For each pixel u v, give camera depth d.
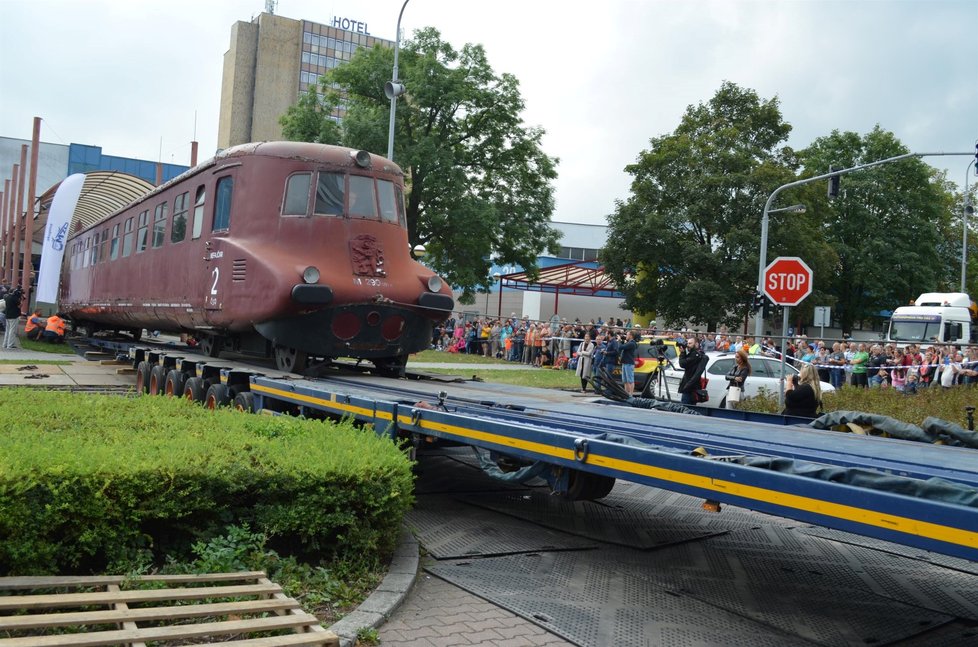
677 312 38.75
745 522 8.45
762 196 36.59
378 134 30.95
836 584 6.39
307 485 5.77
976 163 22.03
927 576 6.71
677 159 38.59
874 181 48.25
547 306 47.59
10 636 4.18
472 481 9.95
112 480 5.04
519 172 34.75
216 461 5.61
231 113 107.06
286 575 5.46
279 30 107.69
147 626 4.51
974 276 56.75
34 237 42.56
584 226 65.44
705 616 5.53
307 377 10.97
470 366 27.52
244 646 4.14
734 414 9.01
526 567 6.52
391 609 5.25
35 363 21.78
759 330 25.61
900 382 18.89
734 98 40.56
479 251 33.16
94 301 21.75
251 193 12.09
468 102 32.88
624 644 4.96
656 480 5.37
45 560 4.80
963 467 5.30
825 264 38.47
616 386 9.88
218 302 12.45
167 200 15.59
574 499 6.66
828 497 4.40
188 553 5.48
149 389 15.40
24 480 4.72
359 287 11.23
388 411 8.02
